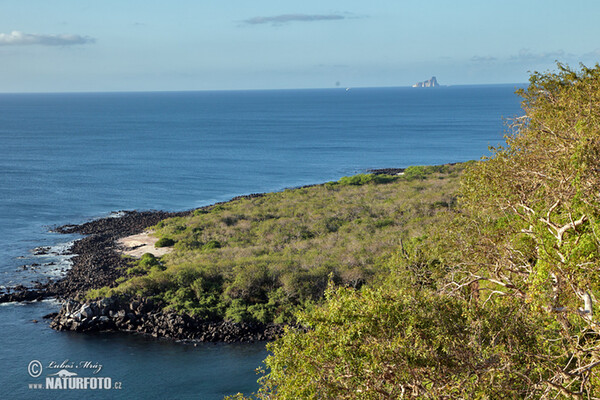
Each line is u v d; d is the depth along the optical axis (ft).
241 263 200.03
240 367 144.87
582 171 58.75
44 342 159.12
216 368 144.36
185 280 190.29
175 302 177.58
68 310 173.78
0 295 191.21
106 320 170.19
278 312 174.70
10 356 150.00
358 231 244.42
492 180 72.84
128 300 178.40
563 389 45.62
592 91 75.77
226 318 172.04
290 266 194.08
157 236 271.49
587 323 57.93
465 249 77.92
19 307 184.03
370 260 197.98
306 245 228.22
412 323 51.72
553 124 73.20
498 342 52.85
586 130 63.26
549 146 69.77
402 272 95.96
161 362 147.64
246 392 131.85
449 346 50.14
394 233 231.30
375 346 48.96
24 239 272.31
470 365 47.11
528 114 87.76
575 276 54.95
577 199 60.70
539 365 49.78
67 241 269.64
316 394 50.01
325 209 292.61
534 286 56.03
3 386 134.51
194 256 226.58
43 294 194.70
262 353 153.07
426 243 92.68
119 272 217.15
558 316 54.08
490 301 68.54
